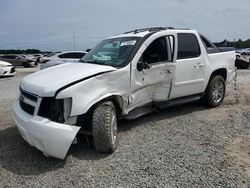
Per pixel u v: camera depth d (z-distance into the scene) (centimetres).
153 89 555
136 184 354
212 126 571
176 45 588
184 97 636
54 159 425
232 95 875
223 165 400
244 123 591
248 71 1773
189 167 394
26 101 429
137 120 612
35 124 391
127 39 557
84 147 468
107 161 417
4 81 1447
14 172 389
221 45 767
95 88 434
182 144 476
